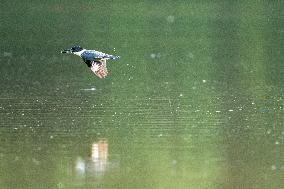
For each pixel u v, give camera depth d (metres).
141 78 23.73
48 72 24.52
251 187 13.61
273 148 15.73
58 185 13.68
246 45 30.91
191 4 42.91
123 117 18.20
